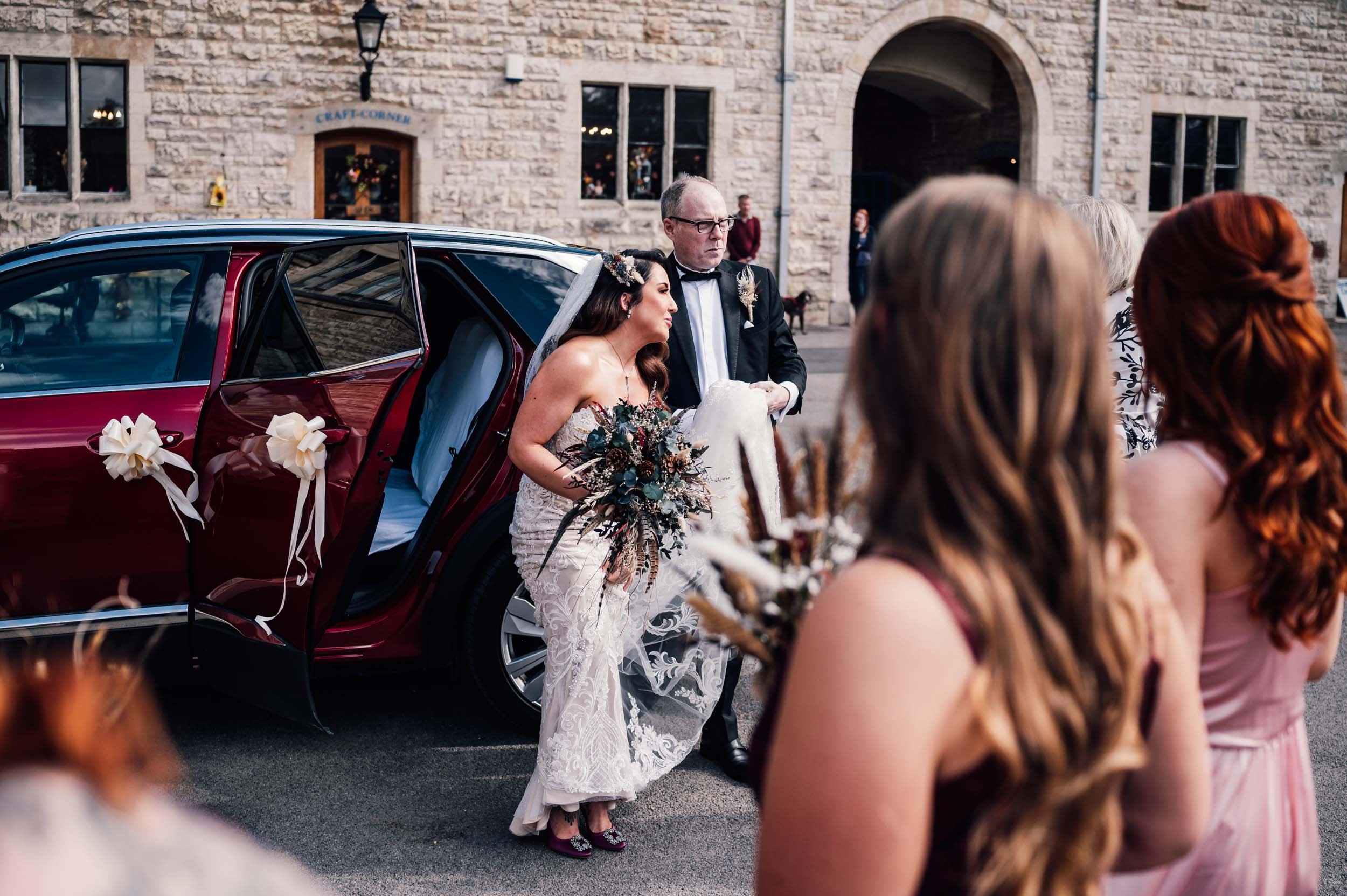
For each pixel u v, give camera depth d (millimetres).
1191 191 18219
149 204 13844
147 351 3859
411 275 3633
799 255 16422
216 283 3941
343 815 3461
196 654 3703
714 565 1391
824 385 11422
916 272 1069
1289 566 1503
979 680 1020
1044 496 1045
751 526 1432
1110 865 1195
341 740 4023
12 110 13406
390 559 4332
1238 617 1559
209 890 664
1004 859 1030
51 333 3814
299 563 3512
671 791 3750
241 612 3605
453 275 4109
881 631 1017
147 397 3756
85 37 13414
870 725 999
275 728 4109
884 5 16297
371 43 13891
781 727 1065
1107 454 1088
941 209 1082
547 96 15047
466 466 3930
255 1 13844
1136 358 2775
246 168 14078
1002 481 1021
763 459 3375
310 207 14352
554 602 3258
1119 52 17391
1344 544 1535
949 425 1036
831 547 1348
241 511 3572
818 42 16109
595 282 3363
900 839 1000
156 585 3695
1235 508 1515
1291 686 1616
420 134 14625
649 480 3197
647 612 3385
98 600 3662
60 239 4039
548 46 14969
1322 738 4141
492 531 3910
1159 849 1270
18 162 13523
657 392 3604
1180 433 1580
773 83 15984
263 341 3723
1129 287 2814
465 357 4867
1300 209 18562
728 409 3363
